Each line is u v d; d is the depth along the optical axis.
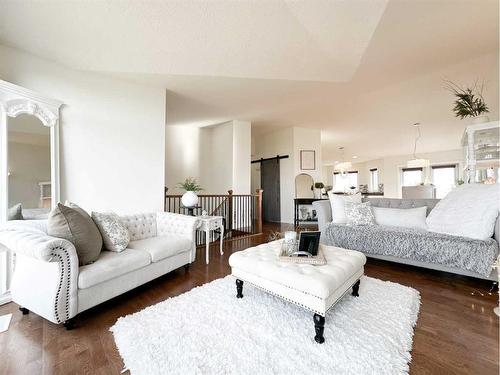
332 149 9.18
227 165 6.07
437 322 1.76
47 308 1.67
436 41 2.55
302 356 1.38
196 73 3.22
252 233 5.36
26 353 1.46
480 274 2.24
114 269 1.99
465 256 2.28
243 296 2.13
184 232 2.99
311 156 6.73
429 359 1.38
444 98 4.22
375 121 5.73
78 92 2.88
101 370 1.32
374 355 1.37
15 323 1.80
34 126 2.47
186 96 4.11
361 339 1.52
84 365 1.36
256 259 1.99
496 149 3.16
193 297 2.13
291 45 2.68
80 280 1.75
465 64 3.06
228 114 5.27
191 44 2.63
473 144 3.26
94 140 3.01
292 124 6.25
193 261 3.03
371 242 2.96
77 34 2.35
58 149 2.67
